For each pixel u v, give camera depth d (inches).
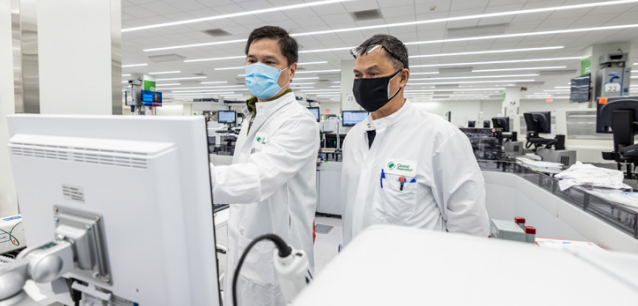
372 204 42.4
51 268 18.4
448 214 41.0
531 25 223.3
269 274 42.3
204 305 18.8
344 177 49.1
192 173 17.2
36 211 22.1
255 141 44.4
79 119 19.7
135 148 16.8
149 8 200.5
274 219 42.5
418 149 40.8
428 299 9.6
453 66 369.1
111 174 17.6
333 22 224.4
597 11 196.2
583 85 276.7
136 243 17.9
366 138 46.4
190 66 389.1
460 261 11.8
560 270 11.3
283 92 46.7
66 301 23.7
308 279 16.8
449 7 193.2
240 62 362.3
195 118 17.0
